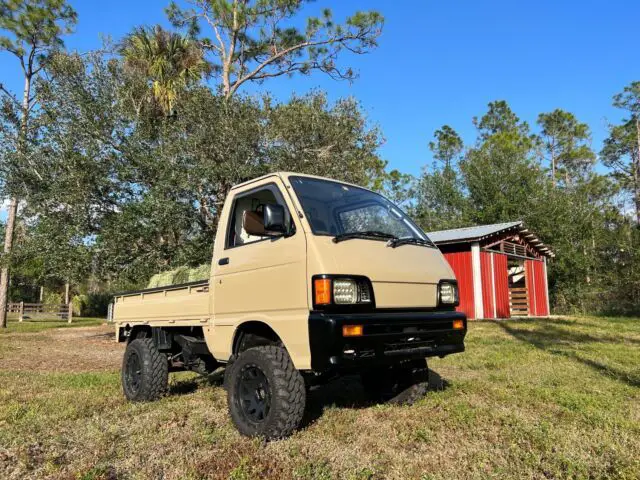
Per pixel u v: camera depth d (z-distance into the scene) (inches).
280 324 150.6
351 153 598.9
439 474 124.6
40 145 536.1
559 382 239.8
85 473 127.6
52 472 131.2
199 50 757.9
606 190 1353.3
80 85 558.6
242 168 513.0
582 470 125.0
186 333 214.8
